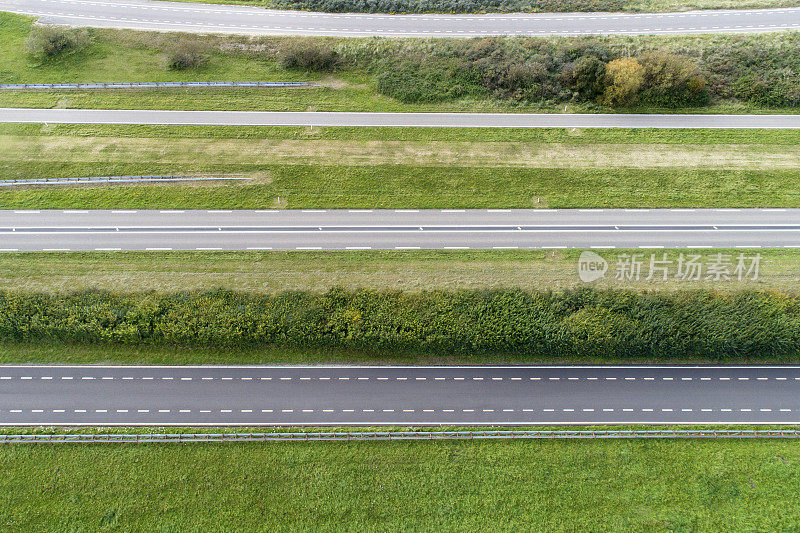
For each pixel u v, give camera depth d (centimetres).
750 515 2912
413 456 3102
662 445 3128
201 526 2903
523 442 3148
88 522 2906
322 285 3669
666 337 3297
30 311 3375
